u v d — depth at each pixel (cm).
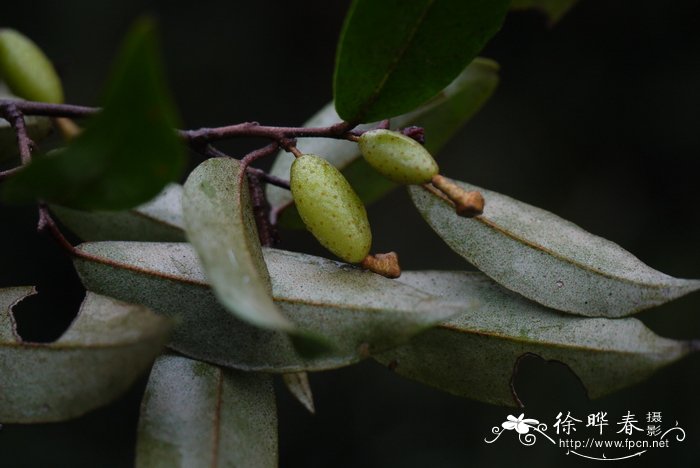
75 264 24
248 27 63
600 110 62
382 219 61
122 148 21
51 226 24
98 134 21
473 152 62
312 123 29
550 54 63
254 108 63
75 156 21
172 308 24
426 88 24
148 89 20
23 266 56
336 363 23
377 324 23
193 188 23
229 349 24
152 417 24
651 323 57
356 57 24
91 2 61
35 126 29
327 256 58
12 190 22
